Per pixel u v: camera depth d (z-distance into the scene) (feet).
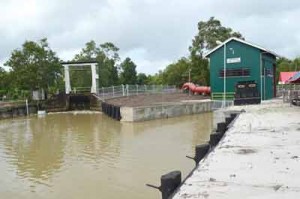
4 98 153.07
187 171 43.68
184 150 56.39
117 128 85.87
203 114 111.65
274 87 140.36
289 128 43.14
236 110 73.67
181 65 247.29
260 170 24.34
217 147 32.35
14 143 69.97
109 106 113.09
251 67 119.85
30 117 124.47
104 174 43.93
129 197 35.91
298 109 70.18
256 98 102.22
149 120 98.99
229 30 203.41
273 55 133.08
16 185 41.19
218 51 124.57
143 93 150.20
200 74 204.03
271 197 19.38
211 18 203.51
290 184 21.38
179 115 107.76
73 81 197.16
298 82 87.86
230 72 122.52
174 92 163.73
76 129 87.61
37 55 159.22
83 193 37.50
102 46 222.48
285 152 29.58
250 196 19.58
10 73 159.94
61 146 64.49
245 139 36.19
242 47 120.67
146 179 41.29
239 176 23.07
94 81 146.00
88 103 145.89
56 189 39.17
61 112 139.64
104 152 57.11
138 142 65.10
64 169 47.34
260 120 52.11
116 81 221.46
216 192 20.22
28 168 48.91
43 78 162.40
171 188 20.81
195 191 20.44
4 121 114.73
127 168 46.24
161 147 59.57
